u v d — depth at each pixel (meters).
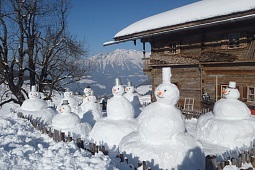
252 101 16.53
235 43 17.92
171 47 22.92
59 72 27.41
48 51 26.42
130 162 7.29
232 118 10.59
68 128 10.67
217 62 17.69
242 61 16.27
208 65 19.00
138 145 7.47
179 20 18.61
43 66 26.48
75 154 6.69
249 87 16.73
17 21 24.91
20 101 24.52
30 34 25.98
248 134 10.09
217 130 10.49
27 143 8.32
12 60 24.58
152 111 7.65
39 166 5.88
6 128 10.65
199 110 19.77
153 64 22.92
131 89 17.59
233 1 16.69
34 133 10.14
